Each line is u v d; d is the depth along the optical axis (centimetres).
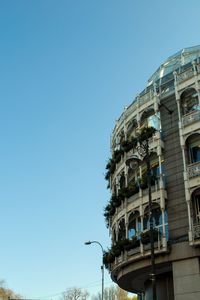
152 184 2858
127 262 2845
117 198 3180
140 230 2942
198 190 2616
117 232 3195
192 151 2788
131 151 3231
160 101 3145
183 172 2712
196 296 2369
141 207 2886
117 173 3469
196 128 2764
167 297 2794
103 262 3269
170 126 2994
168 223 2688
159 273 2898
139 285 3384
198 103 2881
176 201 2712
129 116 3431
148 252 2652
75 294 7762
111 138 3866
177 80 3039
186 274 2464
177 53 3759
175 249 2567
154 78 3612
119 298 7219
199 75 2909
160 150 2925
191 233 2488
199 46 3678
